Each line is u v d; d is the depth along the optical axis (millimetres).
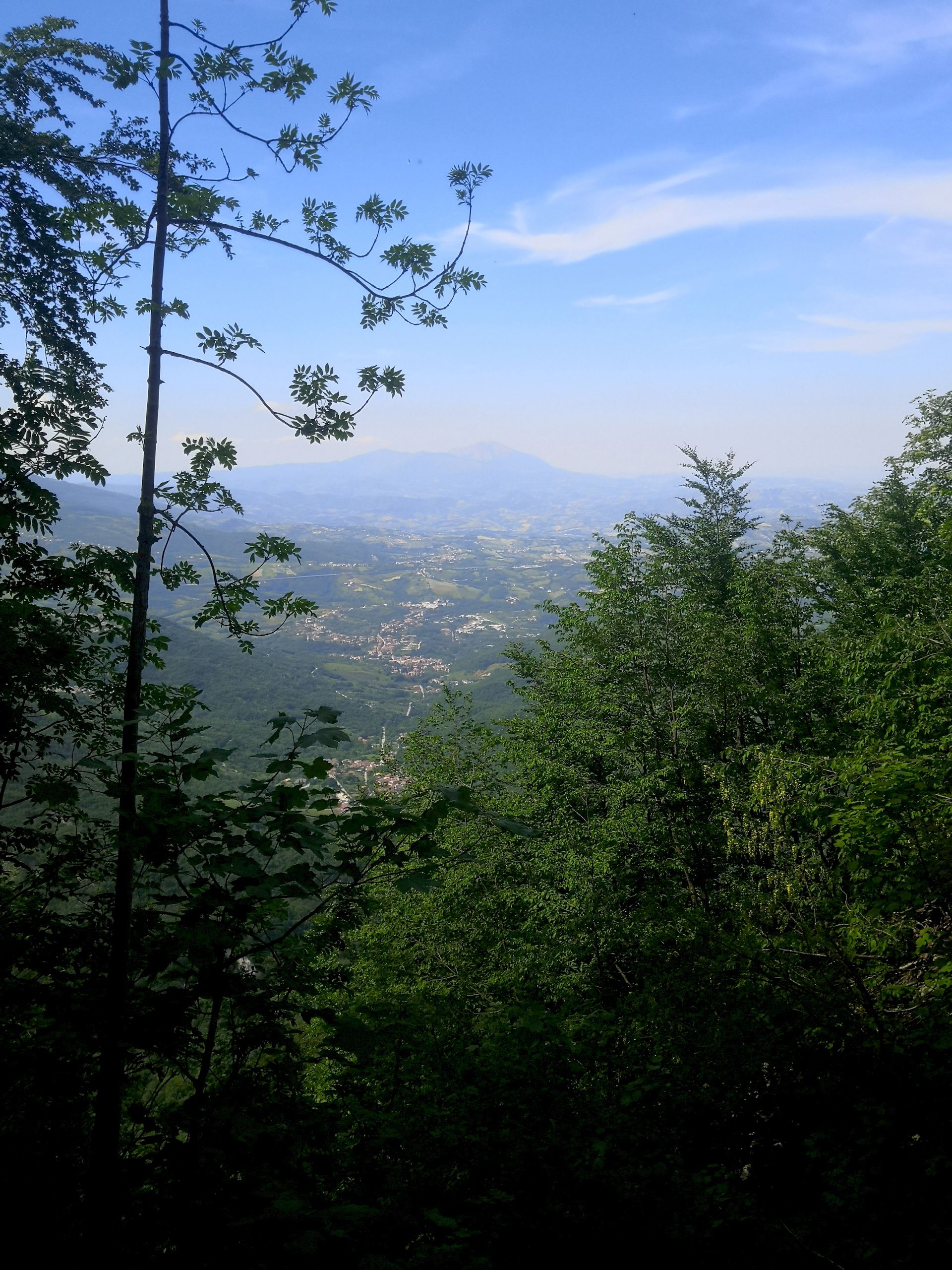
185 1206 3439
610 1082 5457
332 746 3695
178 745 3982
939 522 17219
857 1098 5777
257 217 4949
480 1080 4957
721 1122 5719
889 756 7582
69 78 9766
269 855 3504
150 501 4801
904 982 7164
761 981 6855
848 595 15930
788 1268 4230
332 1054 3873
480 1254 3766
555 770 14914
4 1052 3896
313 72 4758
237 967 3936
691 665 14773
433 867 3727
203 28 4766
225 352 4883
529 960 11945
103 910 5266
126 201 4832
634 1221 4176
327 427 5012
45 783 4379
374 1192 4078
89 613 8086
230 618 5211
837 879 7371
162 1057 3803
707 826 13625
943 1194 4684
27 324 9828
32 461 8570
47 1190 3691
